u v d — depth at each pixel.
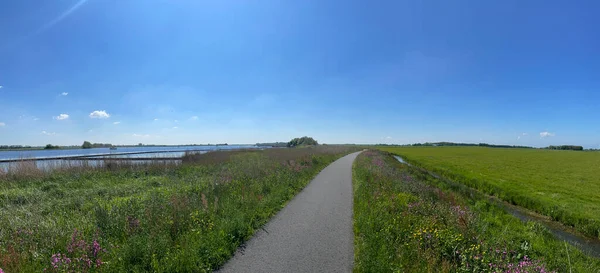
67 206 8.34
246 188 10.60
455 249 5.70
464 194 15.77
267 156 29.58
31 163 14.96
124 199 9.05
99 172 14.95
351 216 8.09
